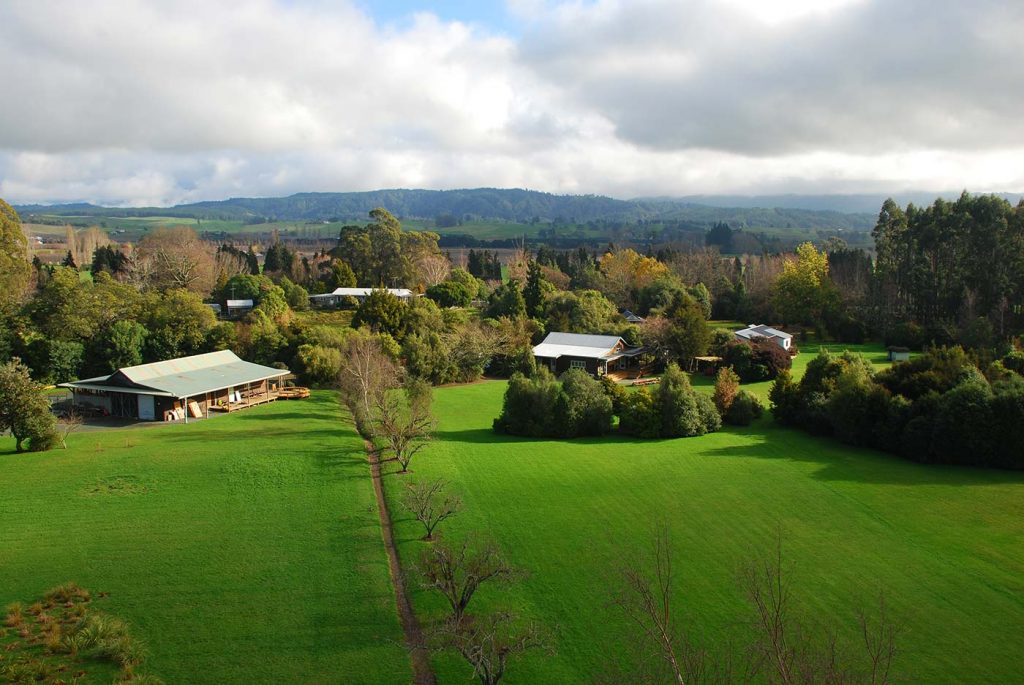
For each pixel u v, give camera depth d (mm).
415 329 79312
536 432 51969
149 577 27656
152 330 73250
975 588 26844
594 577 27953
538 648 22750
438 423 52688
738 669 21297
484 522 33656
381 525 33375
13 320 69250
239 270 142125
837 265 129250
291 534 31891
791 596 26156
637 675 19547
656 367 81688
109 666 21859
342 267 124000
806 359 87438
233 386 60719
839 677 15164
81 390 57969
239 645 23297
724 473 41594
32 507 34281
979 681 21078
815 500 36625
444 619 24688
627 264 135125
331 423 53812
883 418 47031
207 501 35625
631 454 46250
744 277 139125
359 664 22438
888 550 30281
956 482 39438
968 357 51875
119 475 39094
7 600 25547
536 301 96625
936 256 103375
